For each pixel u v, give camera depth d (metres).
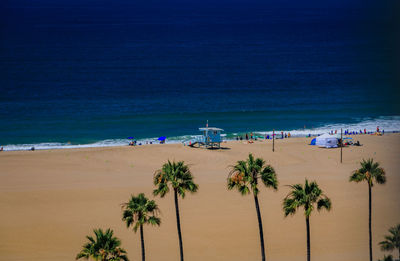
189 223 162.88
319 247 143.38
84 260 134.50
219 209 175.62
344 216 165.75
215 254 141.00
